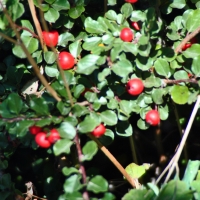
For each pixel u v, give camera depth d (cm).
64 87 50
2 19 50
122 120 52
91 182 47
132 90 51
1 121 48
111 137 52
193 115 51
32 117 48
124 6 52
